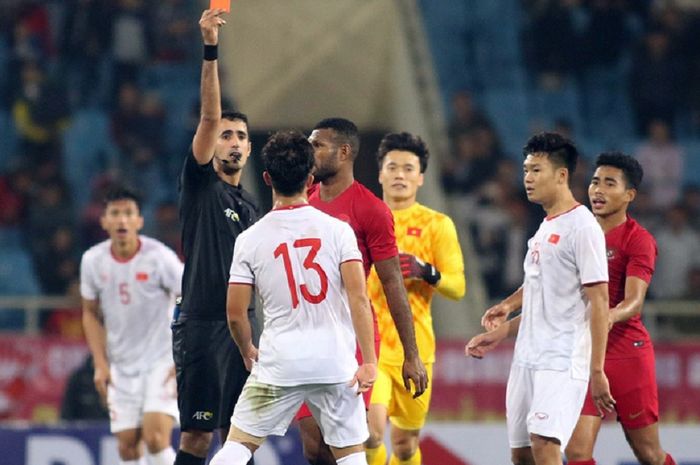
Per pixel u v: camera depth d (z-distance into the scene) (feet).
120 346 109.81
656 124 212.43
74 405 133.28
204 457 85.76
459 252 101.35
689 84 215.92
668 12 219.41
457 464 122.01
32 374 152.35
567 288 82.64
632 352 91.66
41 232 192.44
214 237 84.07
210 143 81.35
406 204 101.86
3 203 197.36
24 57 211.61
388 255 82.89
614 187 91.35
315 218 75.05
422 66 213.46
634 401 91.71
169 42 218.18
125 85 210.38
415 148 101.60
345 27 216.54
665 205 201.57
